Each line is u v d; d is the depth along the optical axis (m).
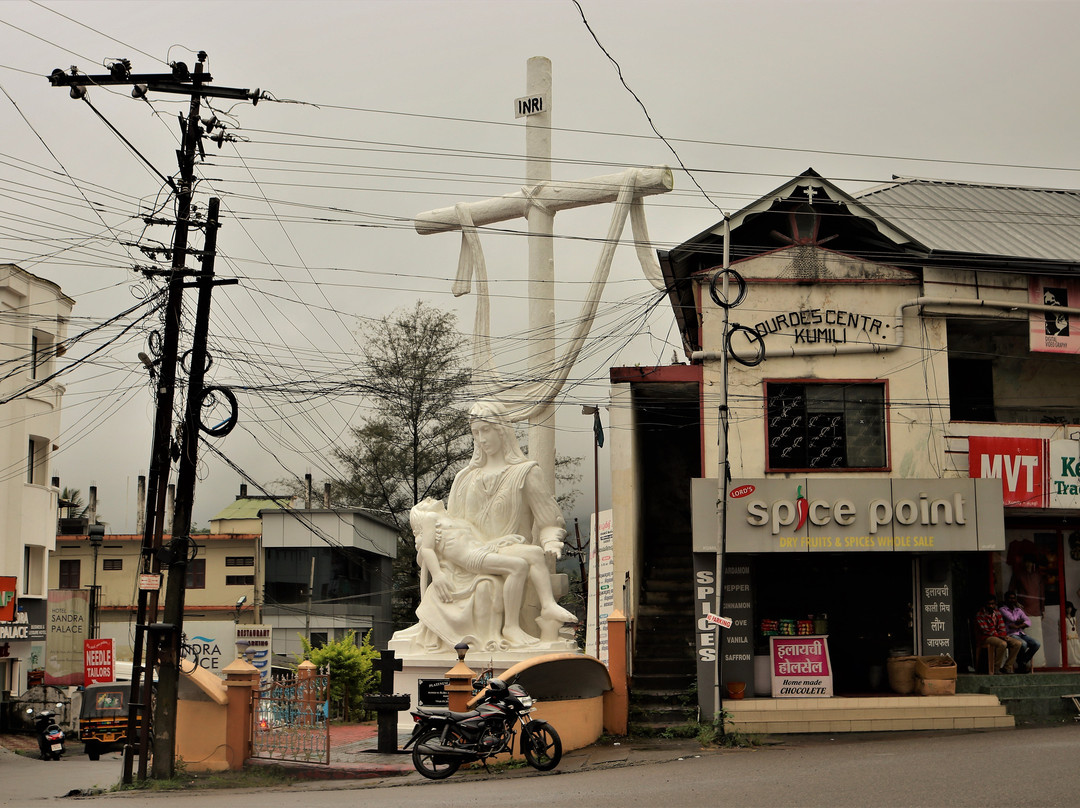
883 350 23.42
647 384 25.55
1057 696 22.62
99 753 28.17
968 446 23.27
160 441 19.16
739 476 23.03
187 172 19.22
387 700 20.06
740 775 14.68
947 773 13.48
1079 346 24.16
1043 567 24.81
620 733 20.98
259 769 18.72
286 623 47.91
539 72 25.77
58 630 38.78
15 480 35.81
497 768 17.53
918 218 27.11
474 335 25.77
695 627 23.45
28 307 36.53
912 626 22.89
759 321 23.50
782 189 23.75
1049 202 29.92
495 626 23.09
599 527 24.98
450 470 44.34
